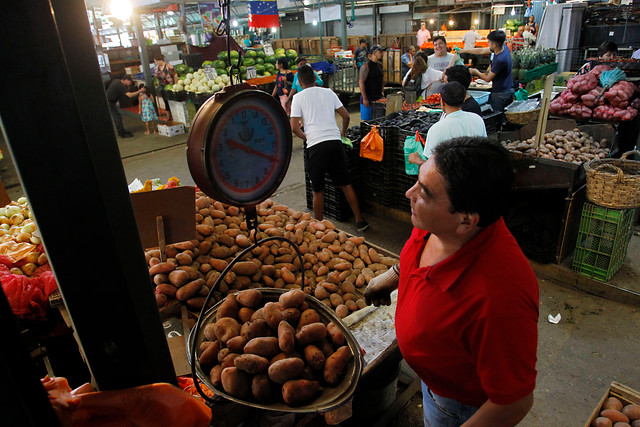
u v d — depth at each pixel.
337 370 1.29
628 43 8.98
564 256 3.58
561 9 9.43
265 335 1.42
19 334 0.61
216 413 1.68
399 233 4.51
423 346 1.30
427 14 14.77
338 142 4.13
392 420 2.45
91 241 0.81
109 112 0.77
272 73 9.73
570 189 3.26
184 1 8.31
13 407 0.61
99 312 0.86
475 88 6.81
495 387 1.12
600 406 2.01
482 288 1.12
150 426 0.90
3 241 2.65
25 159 0.73
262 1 8.01
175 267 2.27
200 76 8.90
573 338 2.96
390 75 11.05
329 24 20.27
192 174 1.21
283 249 2.69
